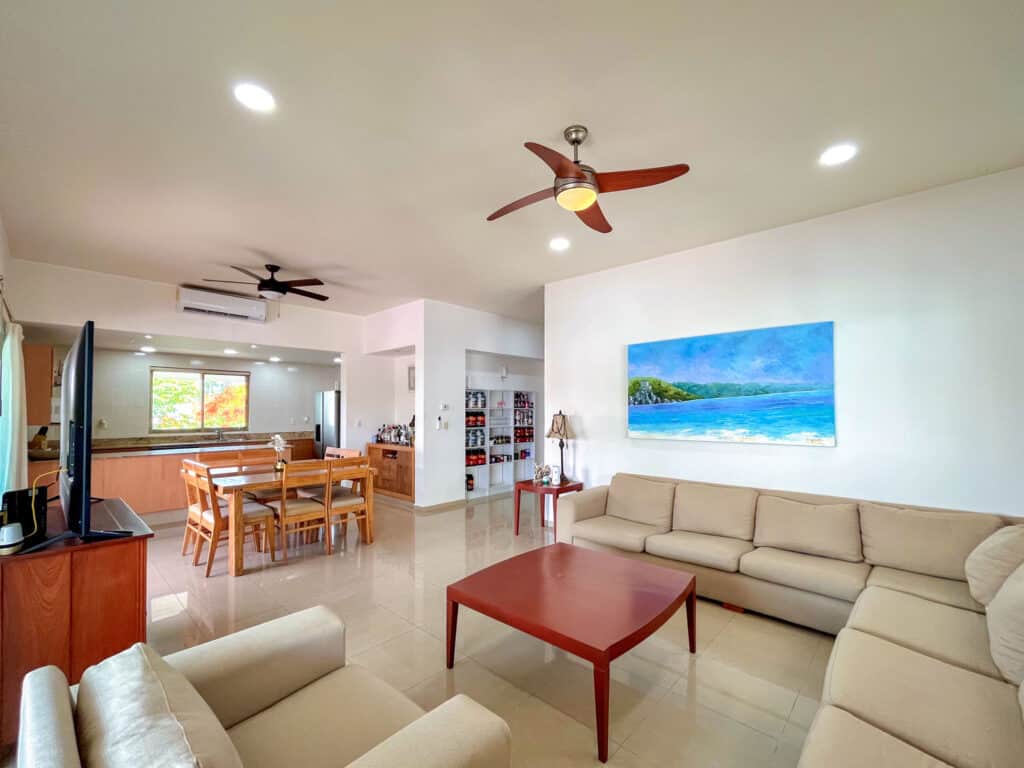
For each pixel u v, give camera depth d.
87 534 2.05
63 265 4.34
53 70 1.83
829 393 3.23
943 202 2.88
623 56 1.80
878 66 1.86
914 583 2.37
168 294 4.98
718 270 3.81
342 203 3.06
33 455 4.75
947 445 2.84
